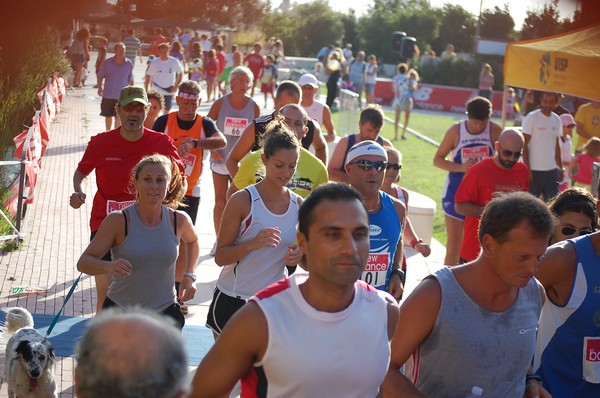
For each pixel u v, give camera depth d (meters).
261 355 2.92
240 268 5.34
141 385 1.72
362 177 5.46
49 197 12.40
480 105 9.33
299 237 3.02
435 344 3.47
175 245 5.49
